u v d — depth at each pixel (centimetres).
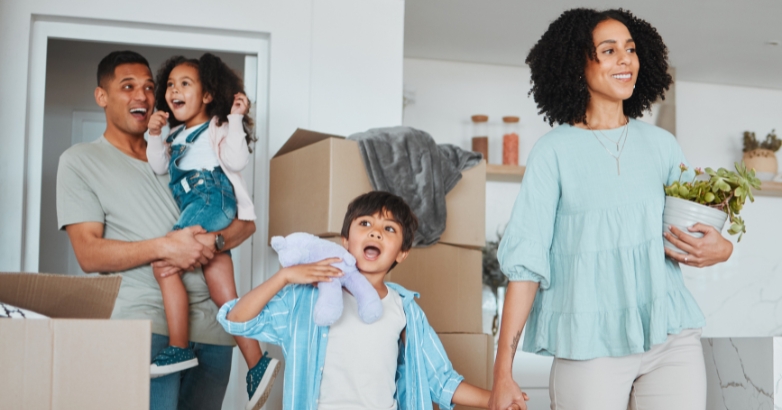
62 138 291
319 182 241
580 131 173
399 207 174
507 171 405
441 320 259
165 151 229
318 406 157
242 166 234
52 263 285
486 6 354
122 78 238
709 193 164
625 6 354
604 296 162
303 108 320
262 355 231
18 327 106
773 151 455
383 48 332
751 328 458
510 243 169
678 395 158
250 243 308
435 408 218
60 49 297
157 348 214
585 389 161
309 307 162
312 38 323
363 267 168
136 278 216
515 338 166
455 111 435
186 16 308
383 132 252
